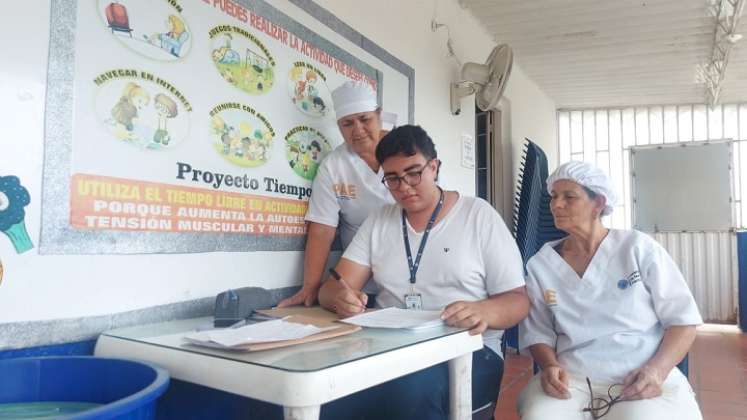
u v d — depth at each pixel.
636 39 4.72
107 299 1.31
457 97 3.52
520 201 4.29
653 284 1.59
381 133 2.08
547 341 1.71
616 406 1.46
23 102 1.16
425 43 3.15
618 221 7.28
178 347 1.06
